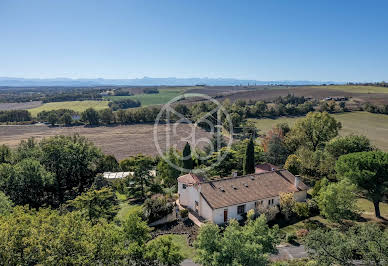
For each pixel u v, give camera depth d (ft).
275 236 88.43
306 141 241.55
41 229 75.72
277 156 226.79
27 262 75.82
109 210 141.08
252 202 141.18
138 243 82.58
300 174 192.24
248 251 71.10
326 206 120.67
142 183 176.14
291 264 95.25
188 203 153.69
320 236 80.28
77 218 84.43
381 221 128.57
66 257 66.64
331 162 181.37
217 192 140.77
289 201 136.56
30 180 174.50
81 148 220.02
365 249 75.41
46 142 224.94
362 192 156.04
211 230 79.15
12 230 75.56
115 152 312.50
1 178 171.53
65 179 211.00
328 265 76.07
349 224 126.72
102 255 71.67
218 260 72.64
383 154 133.18
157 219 136.36
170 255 80.33
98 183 195.72
